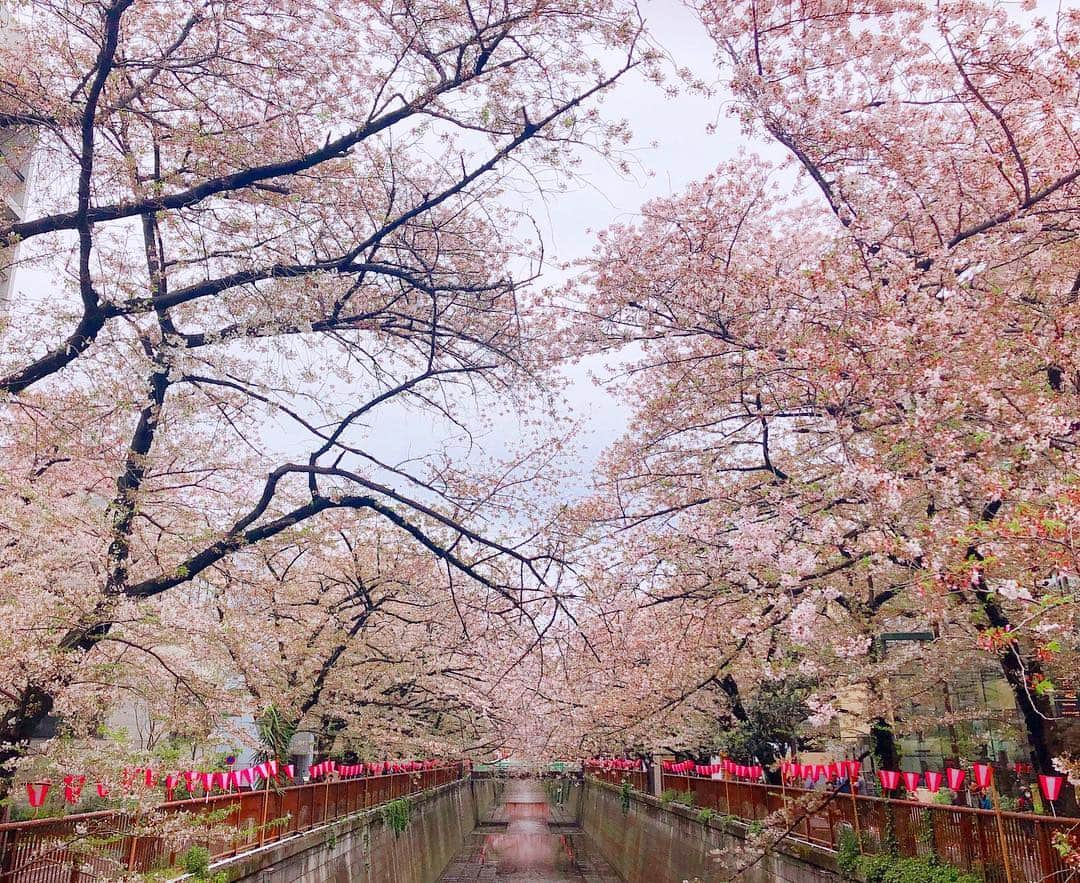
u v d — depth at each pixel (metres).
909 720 12.47
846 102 9.79
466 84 7.87
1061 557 5.57
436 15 7.77
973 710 13.32
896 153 9.09
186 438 10.85
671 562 12.16
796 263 11.85
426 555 15.98
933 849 9.61
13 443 10.08
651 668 14.42
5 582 7.19
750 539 8.88
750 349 9.48
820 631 12.08
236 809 11.27
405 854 23.77
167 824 8.19
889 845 10.41
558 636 8.25
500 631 9.80
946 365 7.60
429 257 9.36
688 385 11.09
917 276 8.42
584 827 48.66
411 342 9.53
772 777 16.69
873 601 11.47
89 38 8.06
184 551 9.78
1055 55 7.94
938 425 7.49
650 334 11.54
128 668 8.59
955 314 7.75
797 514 8.78
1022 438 7.21
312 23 8.43
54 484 9.98
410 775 26.25
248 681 11.05
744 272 9.70
